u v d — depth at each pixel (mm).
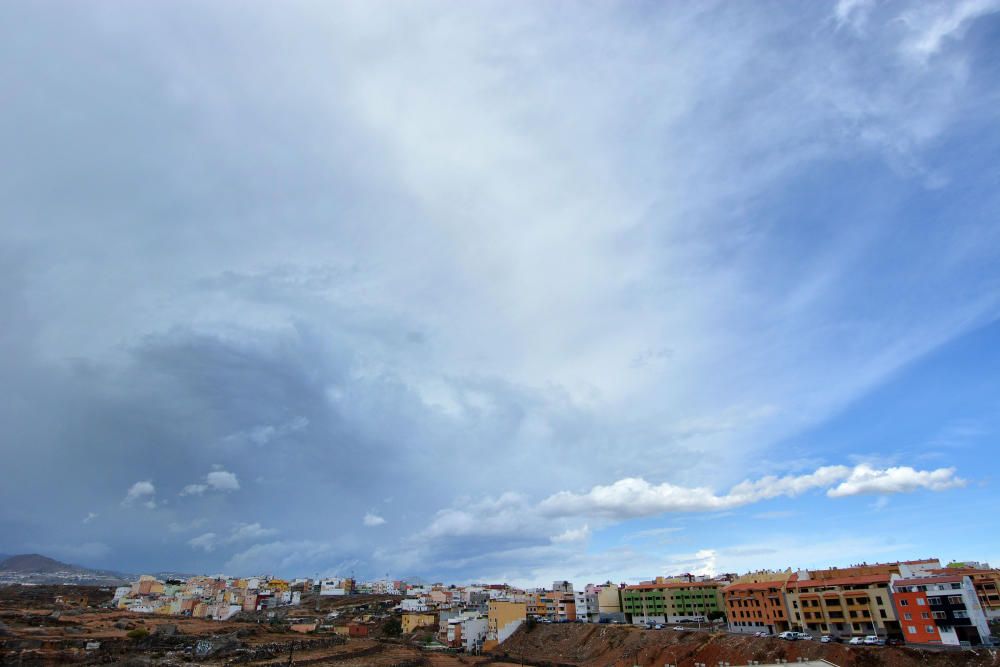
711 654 140875
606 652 171125
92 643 130500
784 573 181625
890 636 133000
